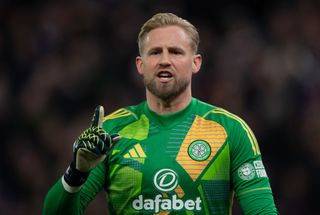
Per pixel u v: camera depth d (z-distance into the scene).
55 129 33.22
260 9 39.56
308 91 34.50
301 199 31.14
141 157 14.03
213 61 35.91
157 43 14.05
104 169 14.20
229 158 14.06
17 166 32.84
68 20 37.81
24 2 38.81
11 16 38.44
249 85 34.41
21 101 34.78
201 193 13.87
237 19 38.84
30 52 37.16
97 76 34.84
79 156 13.19
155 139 14.17
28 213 31.83
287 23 37.47
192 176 13.88
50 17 38.09
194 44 14.29
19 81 36.06
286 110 33.56
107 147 13.12
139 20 37.59
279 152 32.75
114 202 14.15
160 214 13.84
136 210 13.97
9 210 31.95
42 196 31.98
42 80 34.97
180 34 14.10
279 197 31.47
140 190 13.96
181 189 13.84
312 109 33.66
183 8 39.00
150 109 14.45
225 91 33.50
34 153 32.97
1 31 37.94
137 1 38.28
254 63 35.34
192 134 14.17
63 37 37.34
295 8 38.53
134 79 34.81
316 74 35.56
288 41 36.53
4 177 32.94
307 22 37.75
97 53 35.97
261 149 32.84
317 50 36.59
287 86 34.19
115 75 35.06
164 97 14.15
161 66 14.00
